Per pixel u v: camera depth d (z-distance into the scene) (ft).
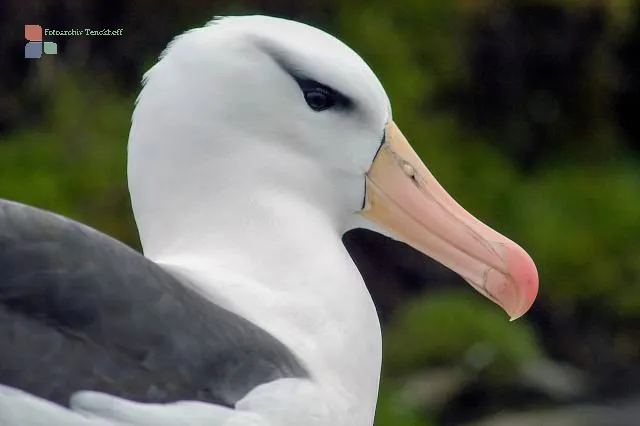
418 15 49.01
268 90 21.27
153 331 18.95
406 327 45.29
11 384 17.93
